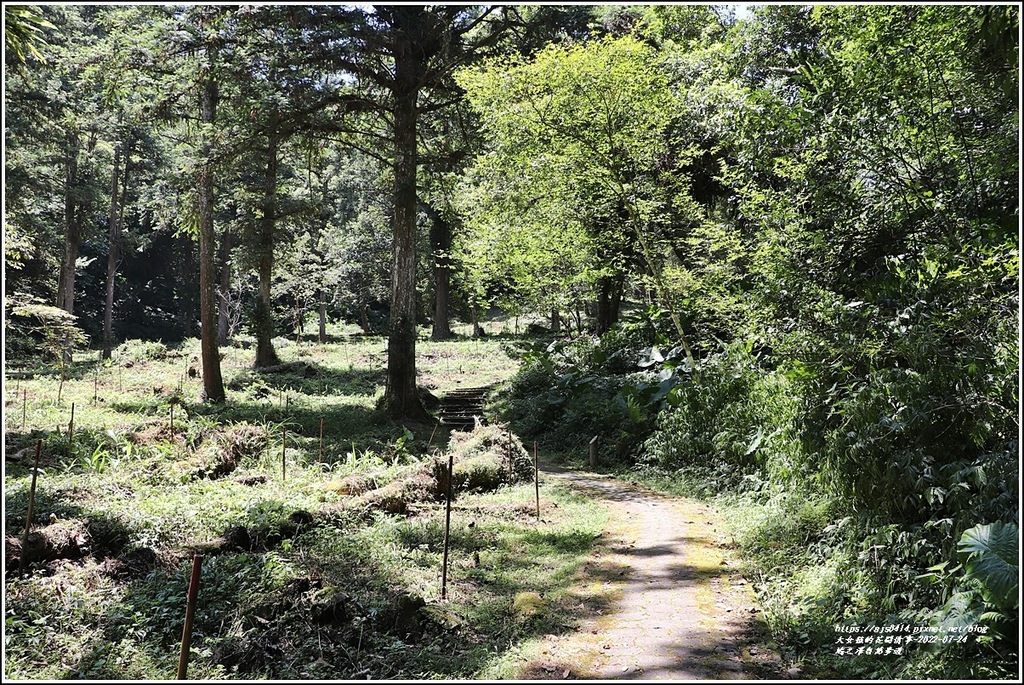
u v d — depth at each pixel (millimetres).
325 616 5969
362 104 18062
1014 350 6613
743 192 12016
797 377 8977
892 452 6742
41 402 16109
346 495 10367
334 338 43938
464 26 17234
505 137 16250
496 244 21281
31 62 20203
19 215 21422
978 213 9164
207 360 20125
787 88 11102
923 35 9180
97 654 5285
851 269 10547
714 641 5684
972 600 5094
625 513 10484
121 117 24578
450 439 16328
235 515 8680
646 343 19312
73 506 8086
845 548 6914
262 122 17703
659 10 18141
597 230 19531
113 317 43062
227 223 28391
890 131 9641
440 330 38781
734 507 10281
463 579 7344
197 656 5316
